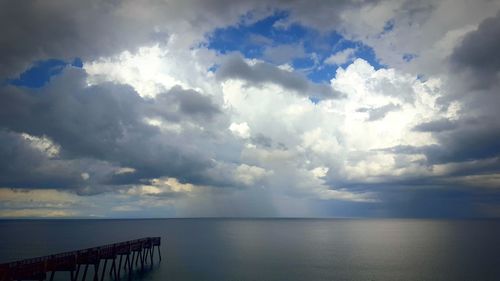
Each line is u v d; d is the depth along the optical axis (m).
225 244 138.25
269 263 89.62
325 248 124.44
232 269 80.75
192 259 95.81
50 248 122.50
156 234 199.00
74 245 133.25
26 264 43.34
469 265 86.56
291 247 128.25
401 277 73.50
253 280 70.00
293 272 78.25
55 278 68.56
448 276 74.25
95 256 58.09
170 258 97.38
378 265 87.62
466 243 141.75
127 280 68.12
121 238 168.88
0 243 142.12
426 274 76.19
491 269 81.12
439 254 107.19
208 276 73.06
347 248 124.50
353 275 75.31
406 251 115.56
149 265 85.25
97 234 199.50
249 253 109.38
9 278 41.03
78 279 67.38
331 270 80.50
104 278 69.25
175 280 69.00
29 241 152.00
